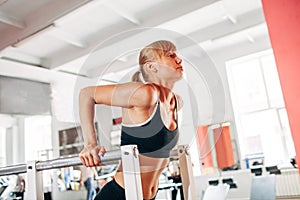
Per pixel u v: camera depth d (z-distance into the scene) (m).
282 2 1.79
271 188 4.04
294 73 1.70
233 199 6.03
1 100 5.71
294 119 1.69
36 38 4.55
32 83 6.33
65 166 0.98
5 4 3.97
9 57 5.30
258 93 6.62
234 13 4.87
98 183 5.48
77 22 4.60
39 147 7.37
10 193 5.02
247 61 6.79
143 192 0.75
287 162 6.14
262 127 6.49
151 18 4.48
